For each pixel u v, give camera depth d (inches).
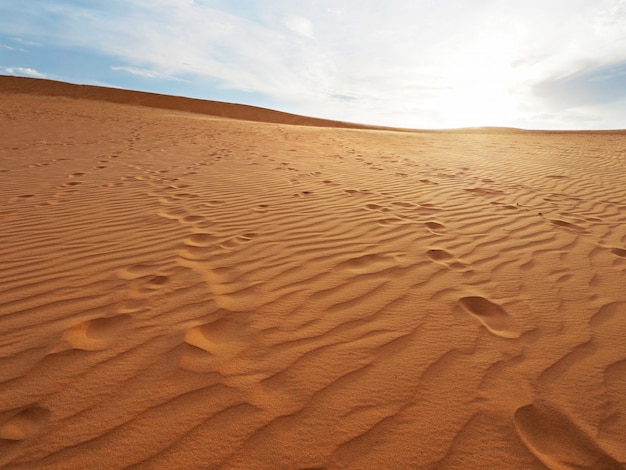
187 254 109.4
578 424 51.4
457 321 76.9
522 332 73.0
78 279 91.6
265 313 78.5
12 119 494.3
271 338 69.9
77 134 411.8
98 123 537.3
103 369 59.9
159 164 262.8
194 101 1667.1
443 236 131.0
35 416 50.7
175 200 170.2
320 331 72.7
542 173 289.1
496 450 47.5
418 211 164.2
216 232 129.5
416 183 232.1
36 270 96.0
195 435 48.4
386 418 52.0
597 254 115.0
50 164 244.4
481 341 69.9
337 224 142.3
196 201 169.8
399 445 48.0
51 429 48.7
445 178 255.0
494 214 161.5
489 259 110.7
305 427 50.2
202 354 64.6
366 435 49.3
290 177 236.2
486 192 209.0
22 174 211.9
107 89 1589.6
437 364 63.2
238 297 85.0
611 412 53.4
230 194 185.6
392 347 67.9
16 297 82.0
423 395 56.3
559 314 79.7
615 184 242.8
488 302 85.1
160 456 45.6
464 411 53.4
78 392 55.0
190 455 45.9
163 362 62.1
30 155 273.3
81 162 257.0
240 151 351.9
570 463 46.2
